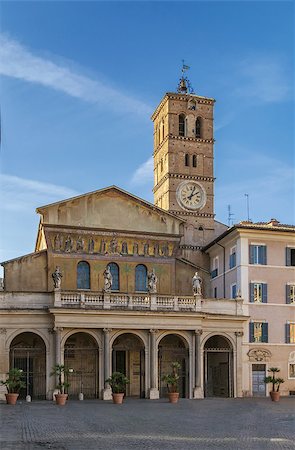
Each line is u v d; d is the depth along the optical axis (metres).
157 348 59.81
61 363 56.69
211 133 81.44
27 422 37.28
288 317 64.56
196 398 59.19
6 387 54.88
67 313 57.16
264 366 63.09
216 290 70.81
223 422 37.34
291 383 63.41
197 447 26.91
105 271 60.12
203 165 80.12
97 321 58.09
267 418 39.81
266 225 67.62
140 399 57.62
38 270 63.31
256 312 63.72
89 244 64.75
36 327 57.59
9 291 58.53
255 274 64.38
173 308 60.75
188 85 84.69
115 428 34.22
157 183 84.50
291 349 64.06
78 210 65.12
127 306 59.50
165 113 81.75
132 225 66.75
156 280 65.81
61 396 51.41
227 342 62.97
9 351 57.59
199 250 75.94
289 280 65.25
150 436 30.77
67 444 27.97
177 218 68.12
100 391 57.53
